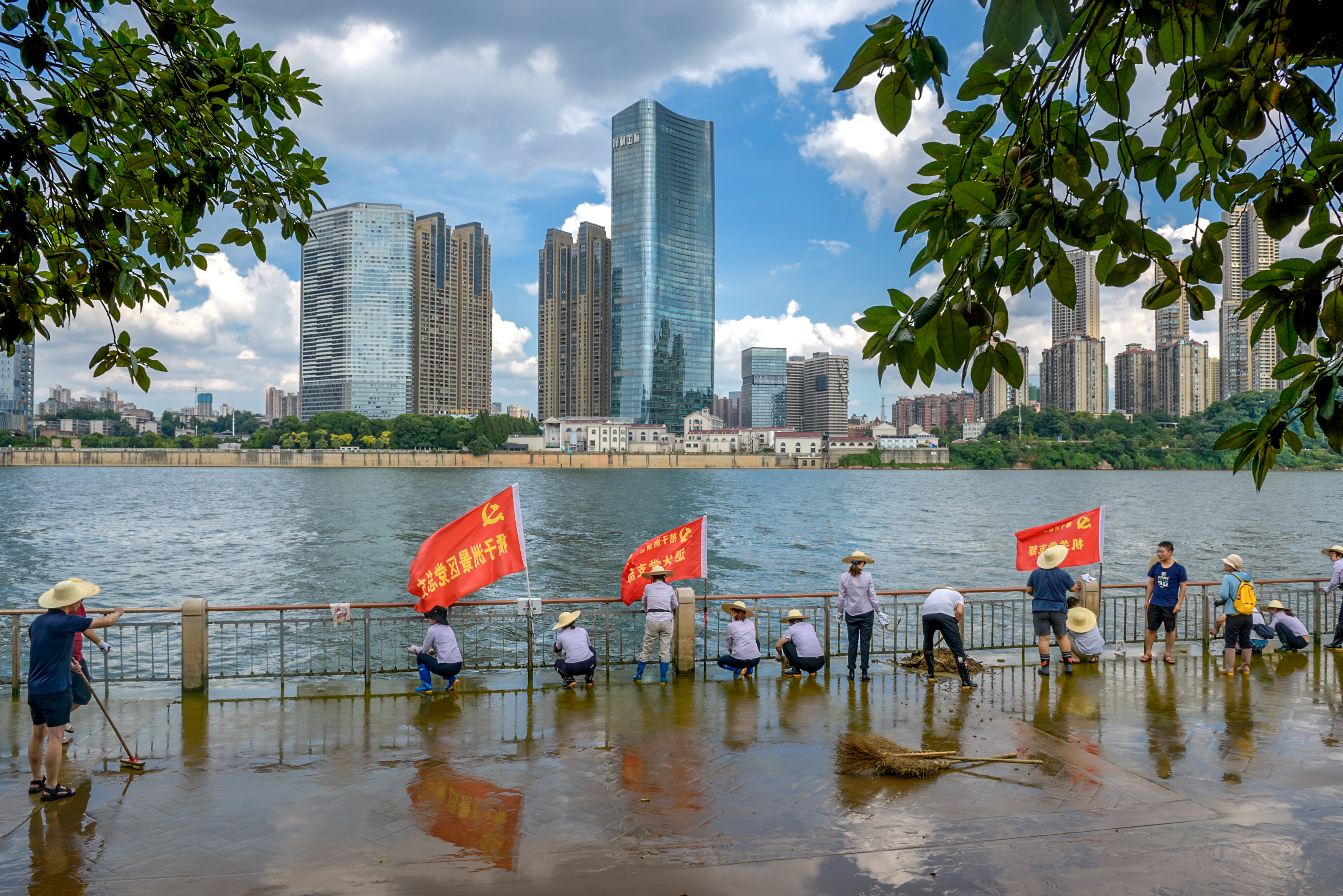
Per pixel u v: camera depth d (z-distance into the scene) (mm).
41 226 4695
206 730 8977
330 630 22797
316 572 38031
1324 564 40594
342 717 9461
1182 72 2465
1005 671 11875
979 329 2219
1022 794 7102
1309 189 2268
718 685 11031
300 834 6320
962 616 11117
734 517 70500
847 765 7781
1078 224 2344
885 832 6328
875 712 9680
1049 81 2439
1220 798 7008
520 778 7504
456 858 5875
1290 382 2406
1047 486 131250
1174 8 2275
